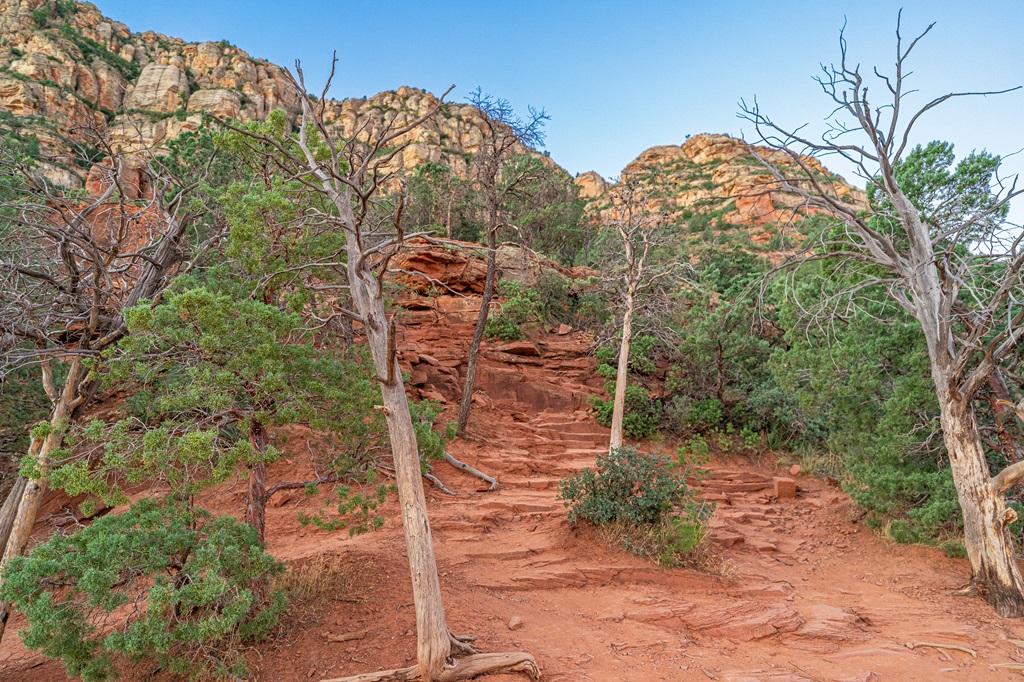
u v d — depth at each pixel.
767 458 20.47
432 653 5.89
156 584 5.58
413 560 6.10
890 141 10.23
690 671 6.61
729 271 36.81
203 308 6.49
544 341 25.30
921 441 12.67
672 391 22.73
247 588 6.80
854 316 13.34
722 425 21.91
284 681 6.20
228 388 6.79
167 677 6.57
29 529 8.35
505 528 12.00
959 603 9.37
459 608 7.82
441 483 14.49
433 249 24.53
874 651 7.41
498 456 16.86
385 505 12.91
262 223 7.96
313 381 7.62
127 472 6.36
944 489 11.53
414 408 9.75
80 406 9.30
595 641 7.31
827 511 15.05
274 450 6.71
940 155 12.92
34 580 5.39
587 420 21.02
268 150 9.34
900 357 13.34
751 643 7.68
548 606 8.54
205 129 18.53
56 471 5.96
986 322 10.66
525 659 6.19
